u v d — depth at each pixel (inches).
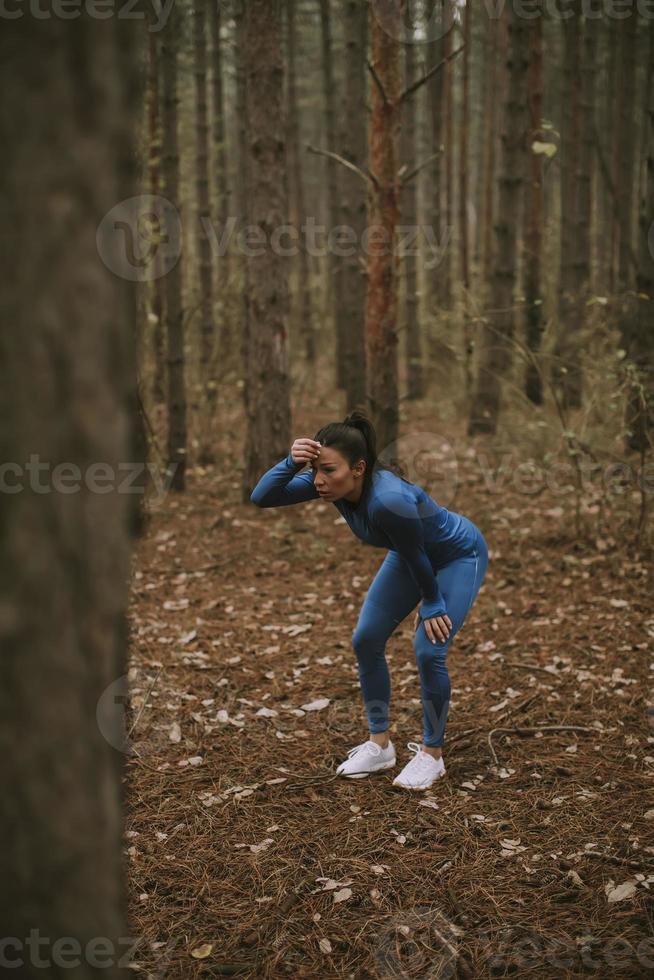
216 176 437.7
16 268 43.9
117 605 50.9
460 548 131.0
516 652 175.0
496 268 331.0
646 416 226.8
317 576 227.6
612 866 107.1
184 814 122.3
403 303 444.5
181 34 355.6
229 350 354.0
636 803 120.8
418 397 452.1
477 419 343.3
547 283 366.6
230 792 128.0
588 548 229.1
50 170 43.9
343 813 122.6
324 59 441.1
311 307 530.3
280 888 105.1
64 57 43.6
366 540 126.2
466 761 135.6
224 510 284.8
